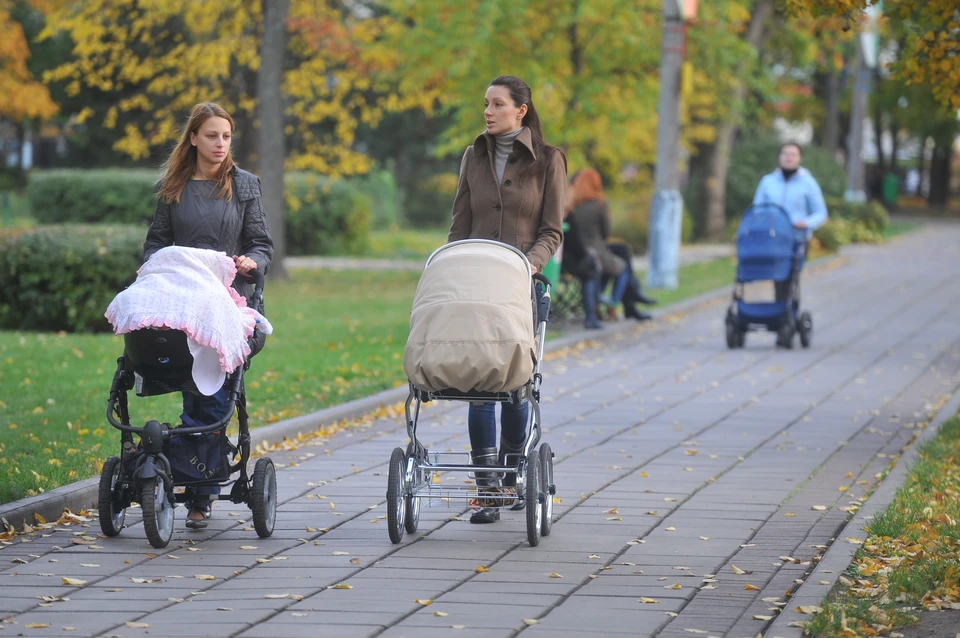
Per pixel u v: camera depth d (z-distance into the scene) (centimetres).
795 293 2648
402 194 8356
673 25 3797
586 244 2886
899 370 2375
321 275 4350
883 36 6981
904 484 1400
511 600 989
